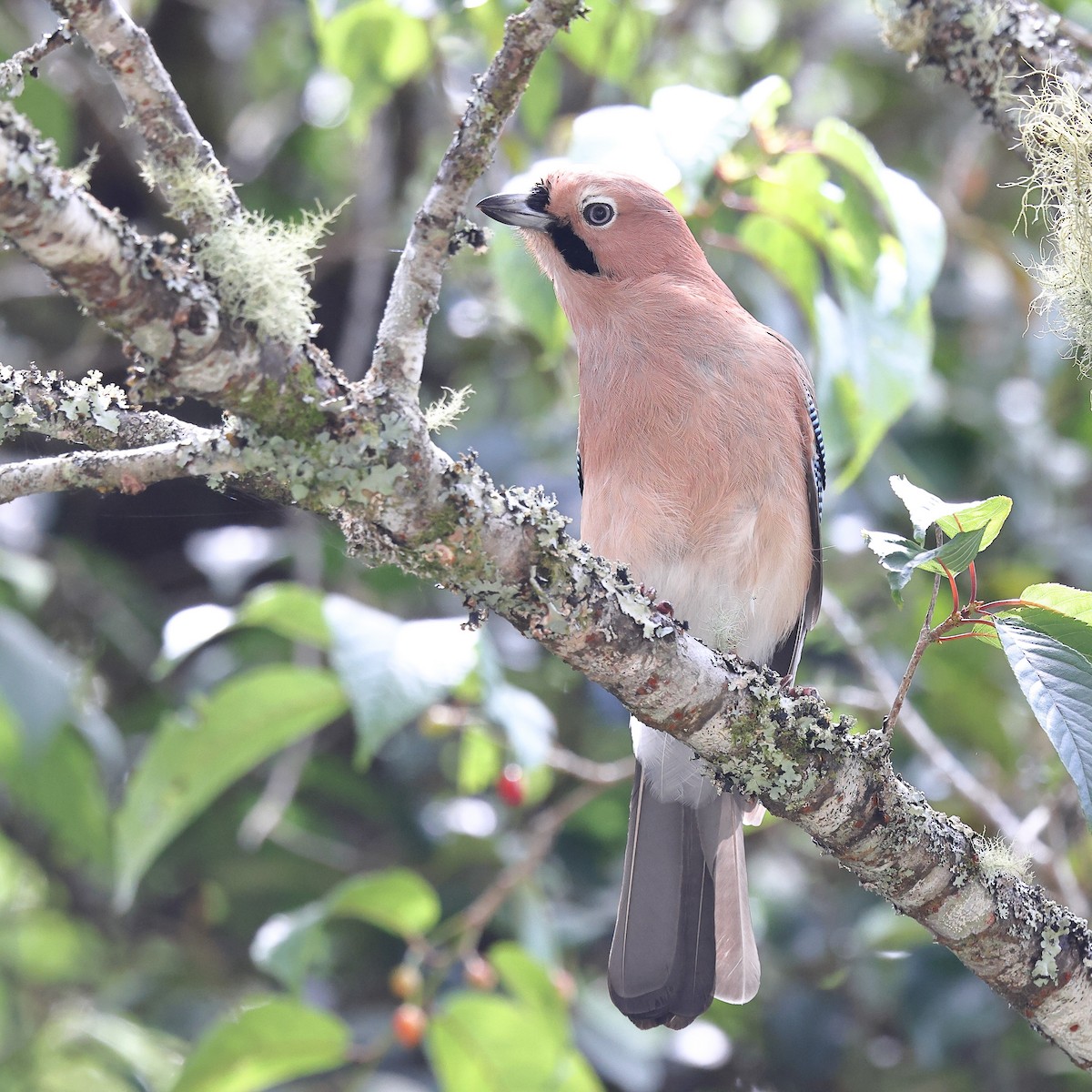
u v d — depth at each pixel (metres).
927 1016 9.57
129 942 11.45
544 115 9.90
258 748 8.51
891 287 7.98
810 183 8.12
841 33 13.13
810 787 5.73
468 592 5.38
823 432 8.38
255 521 11.28
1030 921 5.80
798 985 10.30
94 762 10.00
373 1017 10.30
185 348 4.48
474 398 12.16
